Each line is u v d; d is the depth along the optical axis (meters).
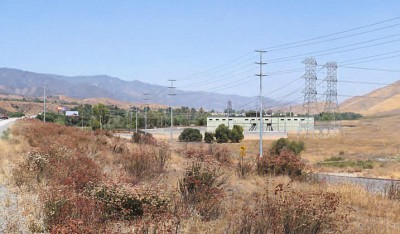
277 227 9.05
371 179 32.94
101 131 46.84
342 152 78.38
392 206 15.19
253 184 18.67
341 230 10.19
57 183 13.12
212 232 9.44
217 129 103.94
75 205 9.71
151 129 155.62
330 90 129.12
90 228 7.96
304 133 133.12
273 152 27.53
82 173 13.61
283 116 167.50
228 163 24.25
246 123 153.00
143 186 11.48
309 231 9.28
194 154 20.05
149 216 8.79
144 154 19.41
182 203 11.27
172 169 20.89
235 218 10.37
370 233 10.36
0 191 13.36
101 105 139.62
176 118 195.00
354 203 15.44
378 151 84.94
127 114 170.00
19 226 9.35
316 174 23.36
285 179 20.59
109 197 10.77
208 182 13.16
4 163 18.97
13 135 36.41
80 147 27.19
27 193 13.19
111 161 23.05
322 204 10.39
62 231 7.57
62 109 178.38
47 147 19.58
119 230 8.63
